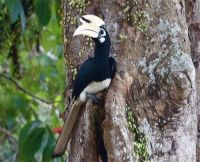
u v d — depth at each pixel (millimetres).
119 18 10375
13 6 12633
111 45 10305
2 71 17672
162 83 9844
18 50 15664
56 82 18125
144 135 10000
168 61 9914
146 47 10211
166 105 9906
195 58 11328
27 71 17766
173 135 10102
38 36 15445
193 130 10305
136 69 10117
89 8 10531
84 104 10141
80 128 10297
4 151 17484
